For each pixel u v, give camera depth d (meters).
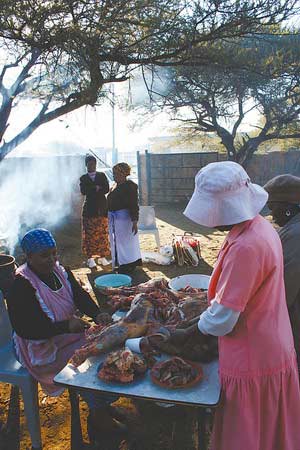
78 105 4.77
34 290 2.40
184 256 5.99
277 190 2.20
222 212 1.52
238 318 1.59
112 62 4.64
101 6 3.72
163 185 12.84
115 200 5.41
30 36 3.77
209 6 4.15
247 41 4.94
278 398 1.64
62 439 2.55
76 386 1.78
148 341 1.99
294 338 2.13
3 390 3.10
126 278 4.58
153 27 4.09
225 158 12.24
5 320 2.73
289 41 5.10
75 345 2.52
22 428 2.67
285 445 1.68
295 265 2.04
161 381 1.76
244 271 1.49
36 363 2.36
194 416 2.69
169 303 2.29
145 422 2.65
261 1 4.18
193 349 1.94
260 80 5.23
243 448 1.60
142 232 6.54
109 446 2.45
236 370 1.60
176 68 5.41
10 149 5.30
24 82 4.74
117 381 1.79
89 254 5.99
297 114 8.90
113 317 2.47
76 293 2.70
